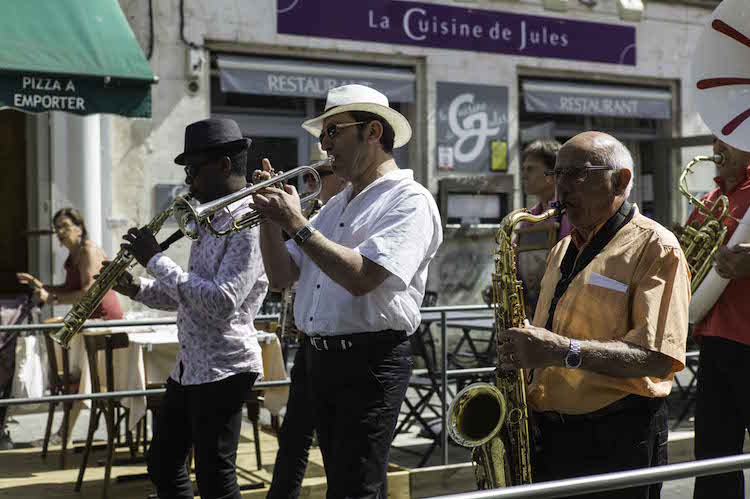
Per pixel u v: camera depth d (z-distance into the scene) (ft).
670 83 38.14
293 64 30.50
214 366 11.35
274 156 31.32
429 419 22.43
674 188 37.91
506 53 34.17
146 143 28.48
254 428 17.52
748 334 12.09
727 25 12.59
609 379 8.63
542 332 8.39
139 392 15.66
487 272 33.71
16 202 30.96
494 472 9.29
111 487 16.46
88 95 21.58
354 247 10.12
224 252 11.33
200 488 11.50
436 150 32.96
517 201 34.40
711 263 12.53
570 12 35.37
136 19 28.19
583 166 8.77
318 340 10.27
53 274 28.19
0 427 20.67
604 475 6.97
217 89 30.32
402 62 32.65
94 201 27.58
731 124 12.42
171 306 12.55
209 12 29.14
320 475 16.81
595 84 36.50
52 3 22.36
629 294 8.59
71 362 19.24
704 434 12.55
